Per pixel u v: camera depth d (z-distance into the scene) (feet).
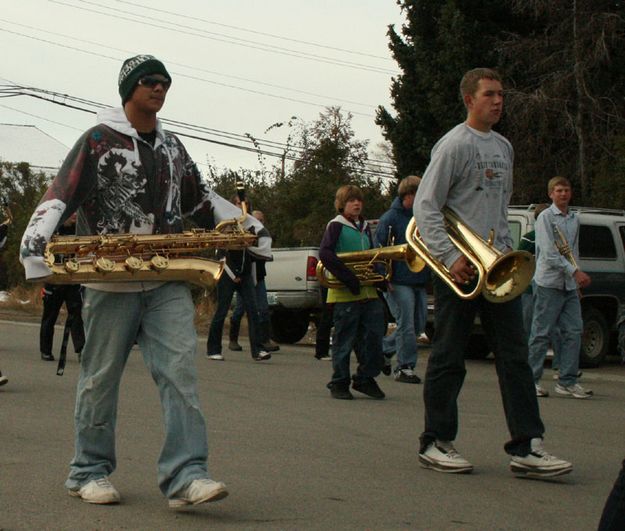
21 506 17.80
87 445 18.11
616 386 38.22
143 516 17.29
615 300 45.98
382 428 26.71
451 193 20.88
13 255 94.63
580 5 78.13
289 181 82.53
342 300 31.94
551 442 25.55
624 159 71.67
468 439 25.45
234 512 17.70
